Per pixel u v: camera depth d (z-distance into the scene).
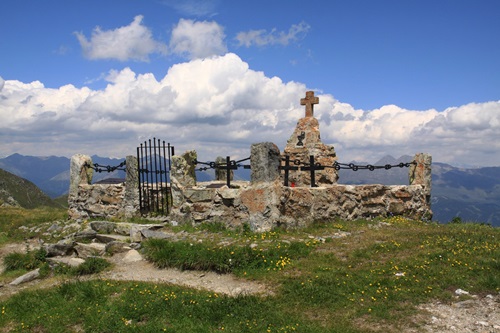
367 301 9.82
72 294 12.02
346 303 9.80
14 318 11.22
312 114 26.50
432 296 9.85
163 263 13.98
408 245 13.83
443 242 13.92
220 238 15.57
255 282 11.90
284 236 15.55
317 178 25.11
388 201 20.64
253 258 13.13
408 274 11.17
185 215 17.97
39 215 24.56
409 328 8.50
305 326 8.86
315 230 16.69
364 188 19.95
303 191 17.53
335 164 19.89
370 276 11.14
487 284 10.20
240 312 9.81
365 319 9.05
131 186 20.70
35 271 15.55
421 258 12.35
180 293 11.21
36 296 12.31
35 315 11.09
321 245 14.41
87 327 10.13
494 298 9.53
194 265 13.37
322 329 8.70
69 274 14.72
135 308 10.52
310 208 17.67
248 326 9.13
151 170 19.83
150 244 15.23
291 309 9.84
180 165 18.72
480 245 13.39
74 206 22.64
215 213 17.30
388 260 12.43
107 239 17.72
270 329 8.93
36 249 17.94
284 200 16.66
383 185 20.56
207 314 9.89
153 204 20.31
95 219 21.28
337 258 12.96
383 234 15.93
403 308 9.34
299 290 10.69
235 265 12.94
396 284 10.59
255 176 16.53
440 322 8.62
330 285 10.83
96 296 11.61
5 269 16.59
